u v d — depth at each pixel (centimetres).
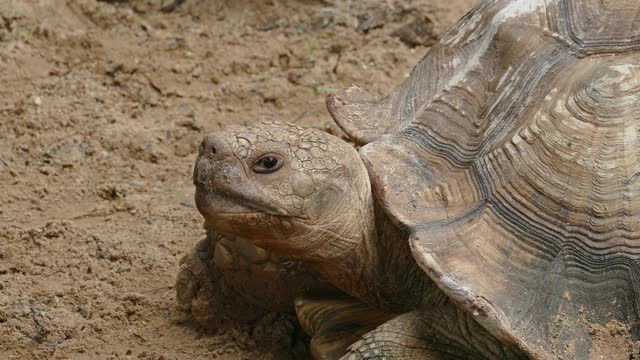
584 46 555
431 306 531
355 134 605
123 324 637
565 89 539
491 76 569
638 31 555
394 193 534
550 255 511
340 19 1065
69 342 613
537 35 566
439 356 518
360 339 530
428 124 569
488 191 525
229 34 1052
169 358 600
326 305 582
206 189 525
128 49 1005
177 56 1005
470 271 496
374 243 558
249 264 605
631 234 512
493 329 480
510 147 531
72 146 853
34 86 937
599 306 504
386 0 1093
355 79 971
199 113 915
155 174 833
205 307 627
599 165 521
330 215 540
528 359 494
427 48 1038
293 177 528
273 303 623
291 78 969
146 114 920
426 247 503
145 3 1091
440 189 536
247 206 524
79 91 937
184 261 656
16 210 771
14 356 603
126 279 682
